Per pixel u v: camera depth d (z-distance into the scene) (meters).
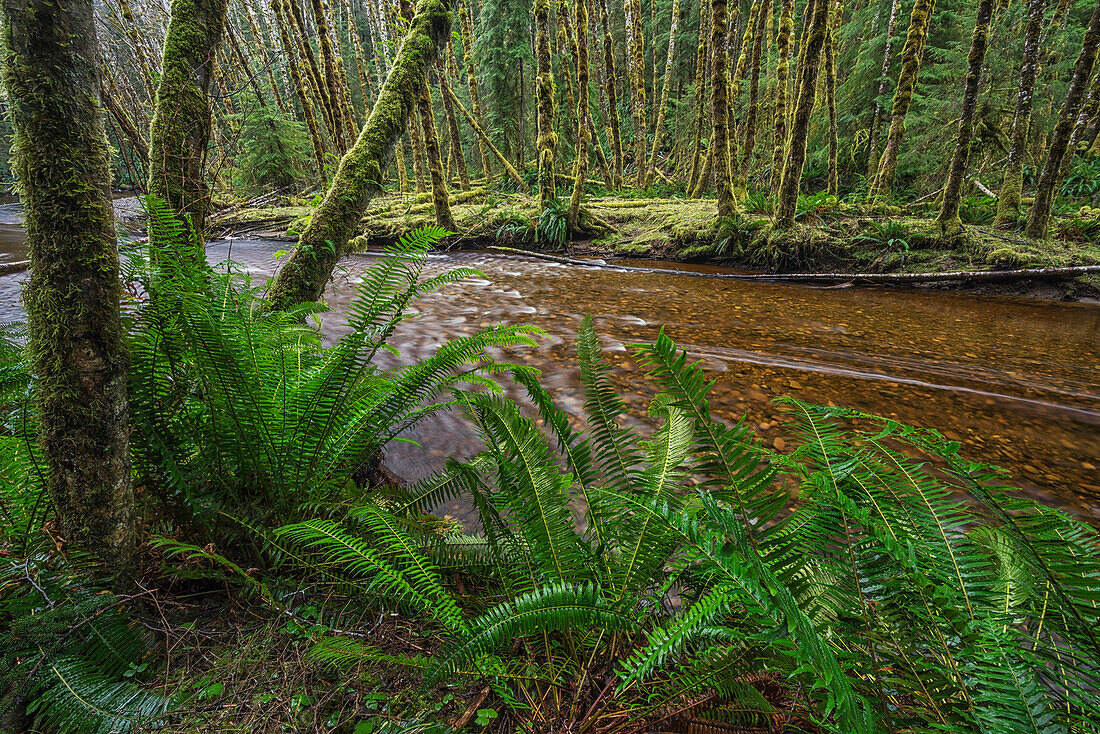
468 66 18.72
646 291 8.55
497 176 20.97
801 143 9.52
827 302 7.72
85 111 1.14
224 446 1.70
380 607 1.50
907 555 0.97
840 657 1.03
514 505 1.49
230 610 1.48
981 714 0.86
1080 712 0.85
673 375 1.22
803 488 1.26
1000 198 9.41
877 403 3.98
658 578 1.40
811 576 1.17
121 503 1.33
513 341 2.13
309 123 11.27
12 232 12.52
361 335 1.71
